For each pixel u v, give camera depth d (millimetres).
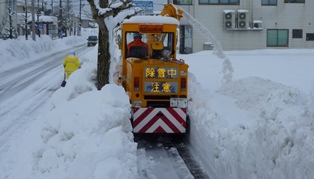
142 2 26094
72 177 5402
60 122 7293
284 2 33719
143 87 8602
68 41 59688
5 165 7316
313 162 3918
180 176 7023
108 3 10516
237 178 5828
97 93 8008
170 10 10977
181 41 35594
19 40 37312
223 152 6496
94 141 6148
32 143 8188
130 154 5969
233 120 7414
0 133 9695
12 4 48031
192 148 8719
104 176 4996
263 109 5527
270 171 4730
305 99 5387
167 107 8758
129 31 9555
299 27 33969
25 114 11914
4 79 20688
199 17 33500
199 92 10125
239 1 33562
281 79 15570
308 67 20594
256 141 5188
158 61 8891
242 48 33938
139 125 8656
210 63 23766
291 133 4445
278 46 34156
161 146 8969
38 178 6145
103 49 10414
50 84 18734
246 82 10922
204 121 7969
